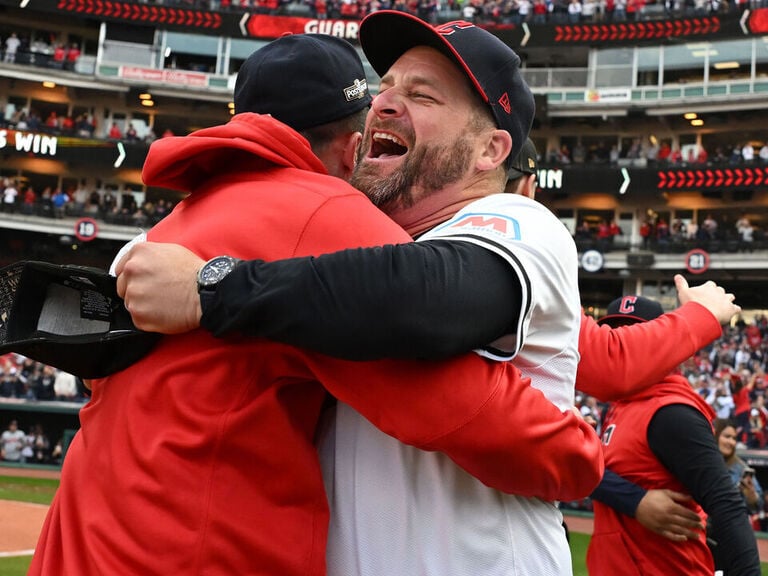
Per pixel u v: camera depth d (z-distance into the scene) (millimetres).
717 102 34406
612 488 3229
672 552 3209
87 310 1687
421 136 1914
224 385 1551
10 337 1618
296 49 1953
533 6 36844
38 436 22719
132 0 36969
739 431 21375
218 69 37656
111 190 37312
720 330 2506
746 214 35562
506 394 1565
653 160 35188
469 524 1682
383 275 1427
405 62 1970
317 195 1646
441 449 1557
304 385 1677
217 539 1483
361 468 1715
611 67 36312
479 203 1791
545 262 1667
